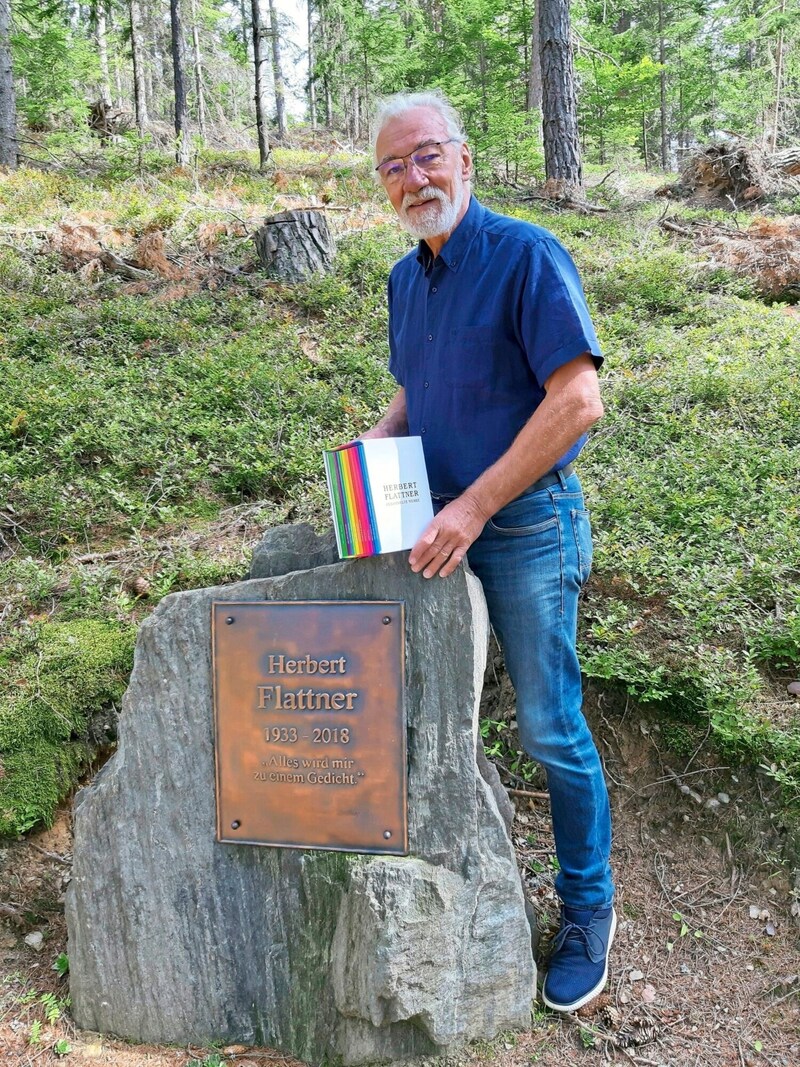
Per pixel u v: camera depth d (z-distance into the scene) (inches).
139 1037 89.9
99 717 116.5
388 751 84.0
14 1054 87.9
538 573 83.2
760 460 159.2
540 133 575.8
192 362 212.8
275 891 87.3
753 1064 84.2
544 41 428.8
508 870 83.9
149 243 287.1
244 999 88.4
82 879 89.7
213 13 981.8
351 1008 82.1
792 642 116.9
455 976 83.4
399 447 79.5
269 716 86.4
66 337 233.9
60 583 139.3
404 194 80.6
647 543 135.9
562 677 85.0
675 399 190.5
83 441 175.8
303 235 281.0
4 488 161.5
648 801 111.7
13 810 105.6
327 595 85.7
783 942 95.1
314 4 742.5
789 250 302.4
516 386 82.2
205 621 88.1
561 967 89.8
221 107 1075.3
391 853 84.2
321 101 1279.5
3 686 116.8
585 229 358.9
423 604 83.0
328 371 211.8
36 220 335.3
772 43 767.1
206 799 88.6
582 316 76.4
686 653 117.7
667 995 91.7
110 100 901.8
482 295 80.4
